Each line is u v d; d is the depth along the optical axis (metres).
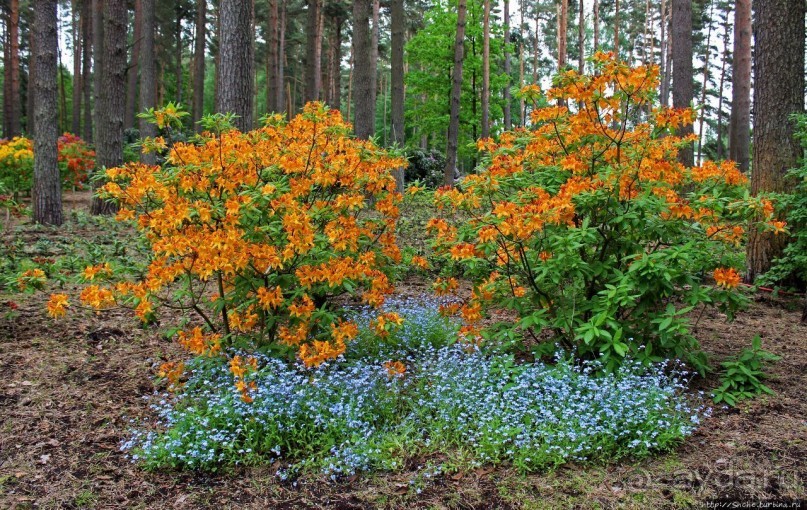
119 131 10.41
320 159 3.83
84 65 22.73
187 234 3.37
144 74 14.41
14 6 20.45
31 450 3.01
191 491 2.73
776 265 6.07
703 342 4.52
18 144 11.48
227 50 7.12
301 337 3.53
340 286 3.83
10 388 3.66
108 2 10.11
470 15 18.19
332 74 29.25
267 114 4.02
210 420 3.07
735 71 13.83
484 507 2.57
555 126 3.78
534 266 3.69
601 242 3.80
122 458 2.97
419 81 19.48
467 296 5.81
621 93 3.61
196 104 21.69
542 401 3.19
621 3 29.84
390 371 3.41
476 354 3.73
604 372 3.36
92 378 3.88
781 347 4.41
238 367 3.11
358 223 4.26
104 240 8.04
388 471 2.86
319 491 2.72
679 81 10.37
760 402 3.44
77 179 12.41
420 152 16.44
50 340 4.49
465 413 3.17
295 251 3.50
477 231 3.44
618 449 2.96
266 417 3.12
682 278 3.54
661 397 3.07
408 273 6.79
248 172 3.71
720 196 3.80
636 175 3.56
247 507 2.61
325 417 3.14
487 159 4.02
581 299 3.69
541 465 2.83
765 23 6.12
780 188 6.10
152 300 3.81
